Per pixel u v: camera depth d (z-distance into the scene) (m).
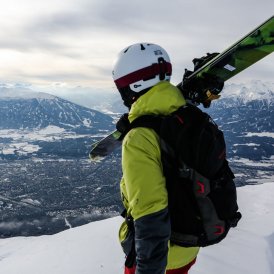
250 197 14.21
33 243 11.49
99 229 11.23
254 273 7.01
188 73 3.63
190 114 2.81
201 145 2.71
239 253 7.93
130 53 2.99
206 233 2.88
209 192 2.78
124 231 3.30
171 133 2.73
